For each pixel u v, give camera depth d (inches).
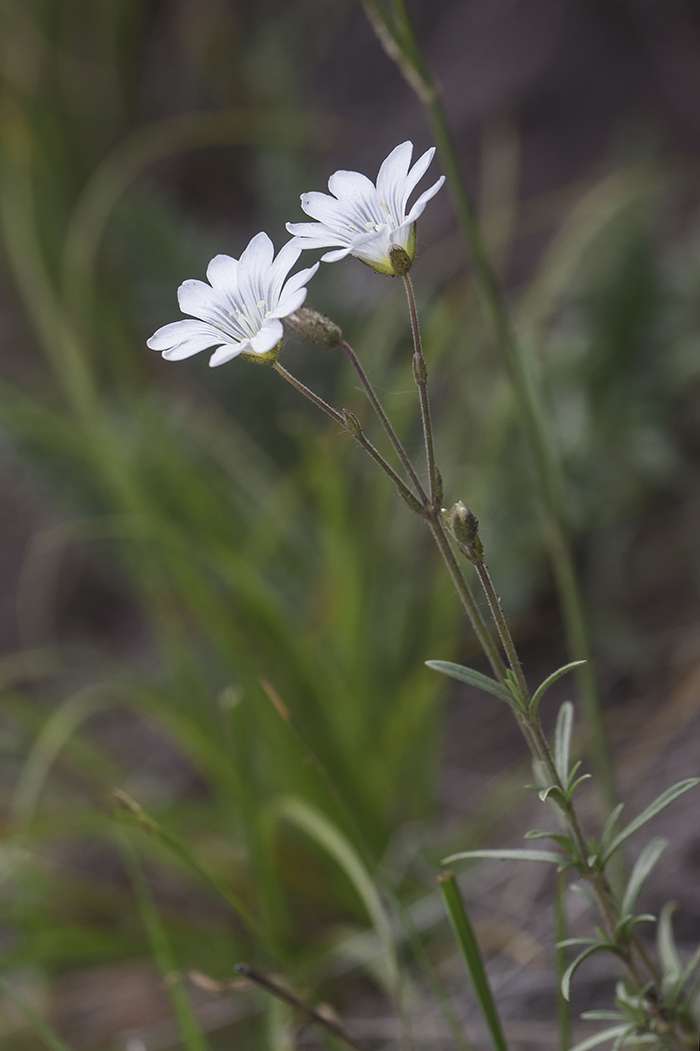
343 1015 17.7
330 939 18.5
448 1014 15.9
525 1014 17.1
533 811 19.6
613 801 16.3
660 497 24.3
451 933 18.1
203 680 23.6
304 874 19.3
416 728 20.0
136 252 25.7
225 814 19.8
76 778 23.6
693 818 17.8
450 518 13.7
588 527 23.5
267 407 25.8
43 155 29.2
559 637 23.4
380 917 16.0
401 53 16.4
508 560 22.2
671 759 19.2
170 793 23.8
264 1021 17.5
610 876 16.7
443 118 16.5
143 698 18.7
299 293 13.4
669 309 23.9
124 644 30.1
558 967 15.4
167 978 15.9
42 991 19.1
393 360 26.3
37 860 20.4
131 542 22.0
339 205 13.9
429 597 23.3
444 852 19.3
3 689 20.7
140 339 29.5
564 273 23.0
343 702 20.2
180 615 25.3
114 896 19.4
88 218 27.2
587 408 23.1
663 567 23.7
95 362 27.1
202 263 25.7
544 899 17.8
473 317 23.8
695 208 30.1
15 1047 18.3
